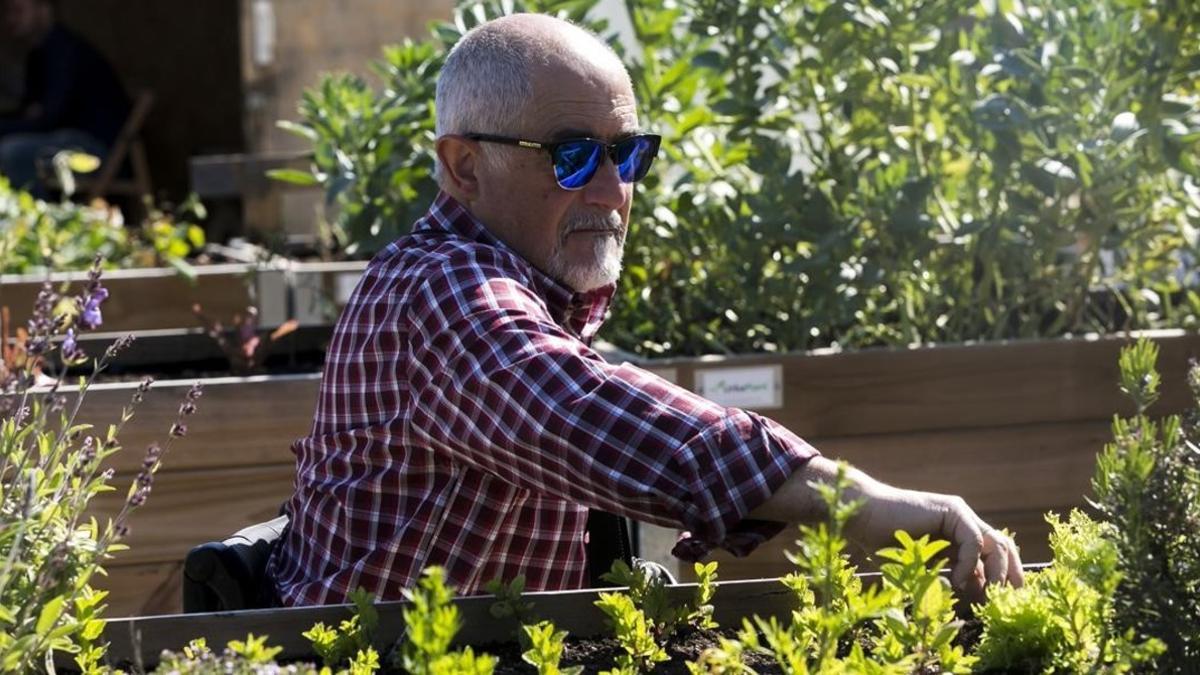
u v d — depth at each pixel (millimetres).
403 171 4113
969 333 3936
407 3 8531
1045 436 3607
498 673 1766
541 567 2309
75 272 5031
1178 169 3615
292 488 3539
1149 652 1497
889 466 3559
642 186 3928
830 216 3787
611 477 1797
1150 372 1692
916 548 1653
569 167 2273
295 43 8508
